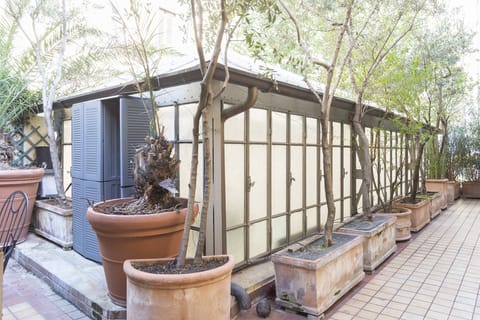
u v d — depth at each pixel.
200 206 3.29
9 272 3.69
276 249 4.04
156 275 1.96
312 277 2.71
